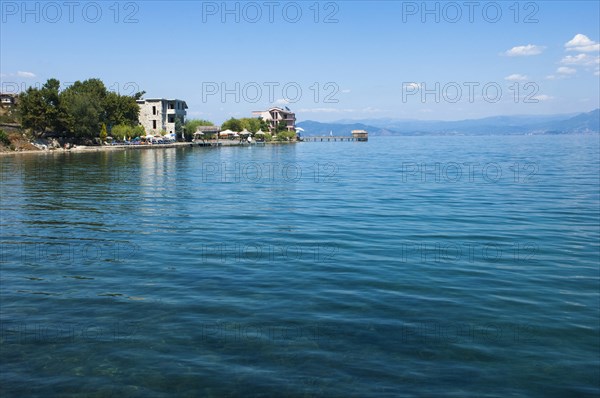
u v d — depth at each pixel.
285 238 17.14
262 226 19.34
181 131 112.31
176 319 9.75
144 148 89.38
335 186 34.16
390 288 11.70
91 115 83.50
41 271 13.01
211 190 31.36
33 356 8.19
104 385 7.30
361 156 76.31
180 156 71.62
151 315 9.96
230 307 10.41
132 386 7.27
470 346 8.61
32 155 67.94
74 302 10.71
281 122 157.38
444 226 19.42
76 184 34.12
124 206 24.28
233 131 125.69
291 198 27.78
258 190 31.58
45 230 18.23
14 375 7.57
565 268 13.50
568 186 33.53
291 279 12.38
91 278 12.43
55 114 77.88
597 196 28.50
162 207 24.08
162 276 12.61
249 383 7.34
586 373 7.75
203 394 7.07
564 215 22.03
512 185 34.34
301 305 10.54
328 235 17.67
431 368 7.83
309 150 98.62
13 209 23.11
